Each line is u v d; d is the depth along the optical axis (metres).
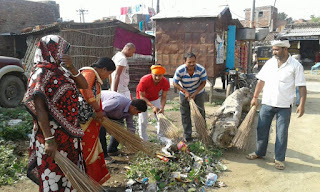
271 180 3.77
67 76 2.37
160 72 4.13
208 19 8.35
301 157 4.59
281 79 3.94
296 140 5.43
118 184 3.50
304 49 25.84
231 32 10.10
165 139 4.73
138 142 3.38
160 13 9.10
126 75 4.82
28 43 10.60
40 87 2.15
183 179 3.55
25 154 4.23
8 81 7.52
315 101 9.60
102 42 9.61
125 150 4.50
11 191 3.27
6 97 7.60
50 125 2.31
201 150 4.44
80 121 2.90
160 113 4.32
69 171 2.28
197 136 5.16
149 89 4.41
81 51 8.96
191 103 4.66
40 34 10.05
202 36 8.51
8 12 14.41
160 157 3.91
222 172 3.97
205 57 8.56
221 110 5.28
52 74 2.24
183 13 8.73
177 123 6.54
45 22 16.42
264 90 4.18
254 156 4.45
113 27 9.87
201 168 3.93
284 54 3.93
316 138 5.54
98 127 3.16
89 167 3.08
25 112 6.79
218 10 8.59
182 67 4.66
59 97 2.27
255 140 5.36
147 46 11.34
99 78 3.10
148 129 5.84
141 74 11.34
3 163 3.77
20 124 5.43
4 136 4.75
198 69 4.64
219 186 3.56
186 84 4.77
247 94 7.41
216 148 4.71
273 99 4.02
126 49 4.75
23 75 7.99
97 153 3.13
